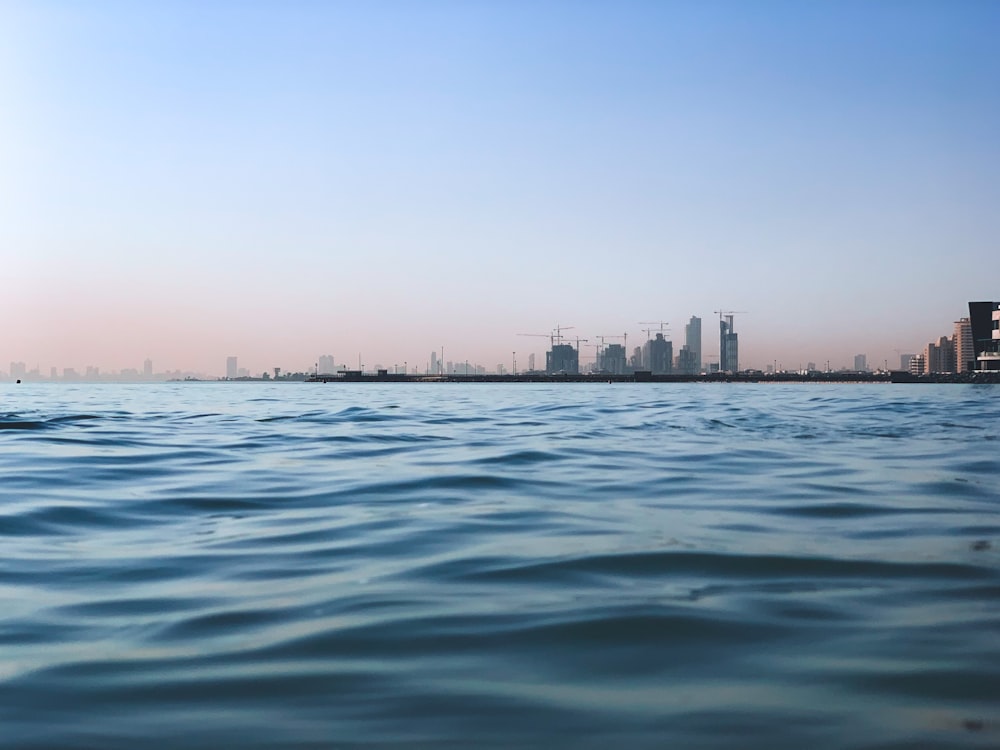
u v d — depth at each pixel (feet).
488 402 193.57
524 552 29.84
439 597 23.91
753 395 262.26
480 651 19.26
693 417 116.88
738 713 15.80
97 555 29.68
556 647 19.51
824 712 15.81
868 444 71.87
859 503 40.70
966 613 22.00
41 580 26.08
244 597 24.07
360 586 25.23
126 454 63.93
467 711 15.94
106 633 20.75
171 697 16.65
